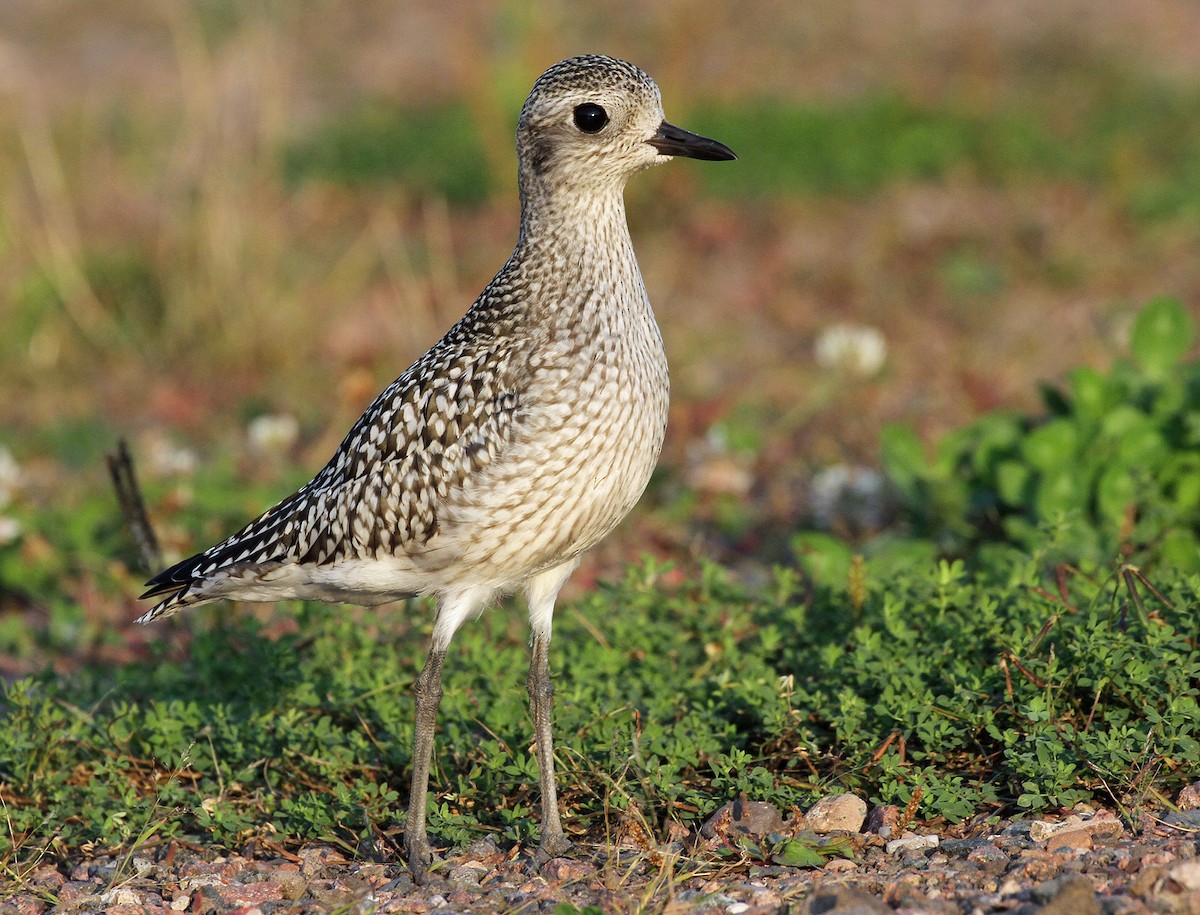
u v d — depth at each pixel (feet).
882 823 27.12
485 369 27.91
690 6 104.88
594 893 25.54
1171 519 37.86
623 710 31.30
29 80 102.73
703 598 37.24
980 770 28.84
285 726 31.14
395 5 142.41
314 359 70.49
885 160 94.99
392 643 35.86
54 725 32.30
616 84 28.48
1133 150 91.20
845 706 29.25
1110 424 40.09
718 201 91.30
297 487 47.32
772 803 27.99
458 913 25.14
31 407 66.80
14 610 46.52
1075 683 29.40
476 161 95.76
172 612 31.09
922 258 81.82
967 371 64.69
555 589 29.35
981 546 40.16
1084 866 24.49
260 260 73.00
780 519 49.98
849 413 61.16
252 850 29.01
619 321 27.96
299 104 113.39
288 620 40.57
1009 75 115.14
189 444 60.54
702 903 24.53
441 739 31.42
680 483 52.90
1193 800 26.66
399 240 85.35
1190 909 22.39
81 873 28.50
